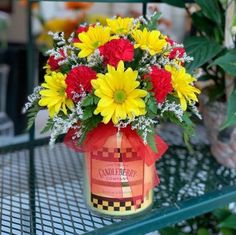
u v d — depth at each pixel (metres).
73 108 0.64
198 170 0.91
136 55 0.66
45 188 0.86
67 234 0.69
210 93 0.90
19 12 2.28
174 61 0.68
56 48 0.70
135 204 0.70
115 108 0.62
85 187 0.74
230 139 0.89
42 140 1.09
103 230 0.68
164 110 0.65
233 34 0.81
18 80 1.85
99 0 0.89
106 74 0.62
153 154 0.70
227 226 0.92
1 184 0.88
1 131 1.77
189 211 0.74
